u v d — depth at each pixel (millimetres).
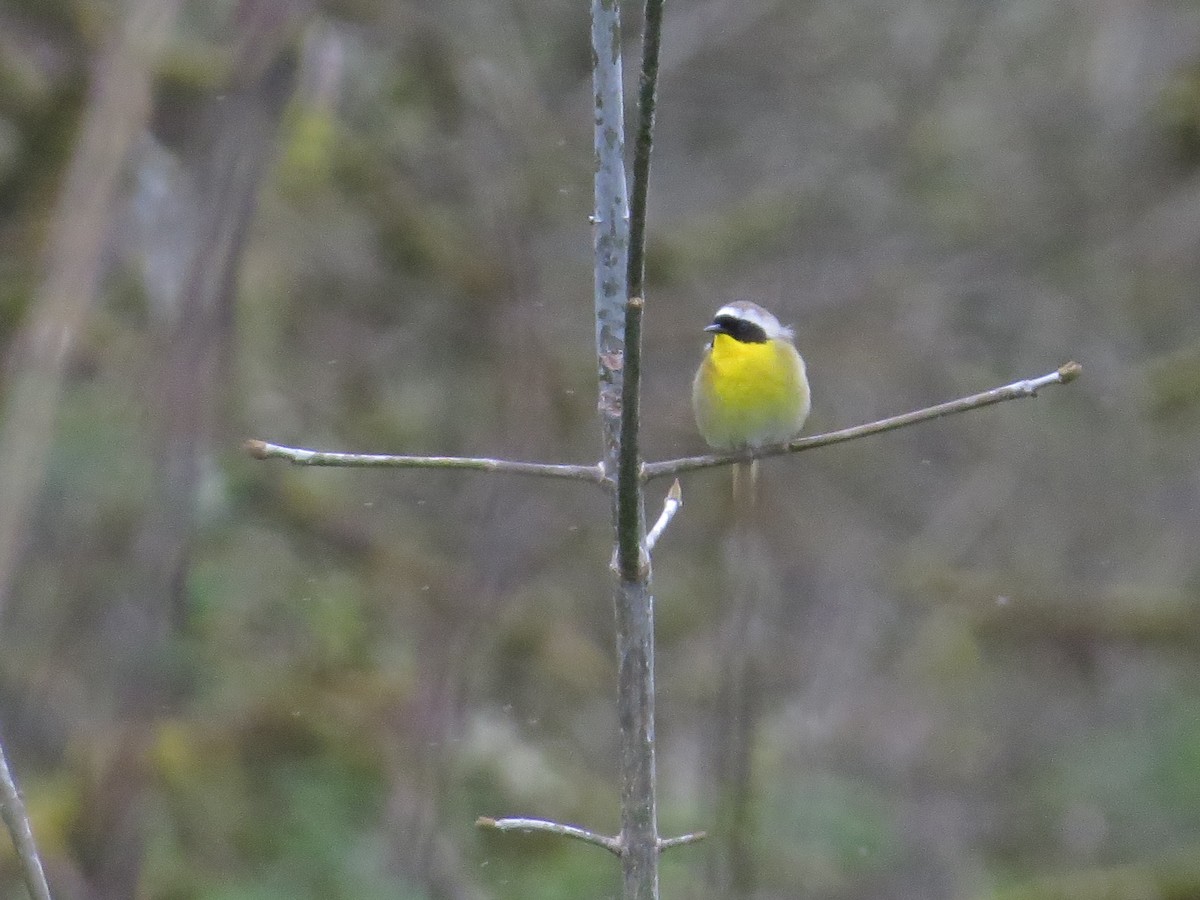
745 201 16203
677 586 14414
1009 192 16719
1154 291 17312
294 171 11867
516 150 13055
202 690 11945
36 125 12430
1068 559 16516
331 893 10984
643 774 5070
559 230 14570
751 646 7355
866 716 14516
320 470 13250
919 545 16094
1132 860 14516
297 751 11961
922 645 15148
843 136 16250
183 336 7559
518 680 13547
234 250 7664
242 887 11000
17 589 11195
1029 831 14680
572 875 11875
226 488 11734
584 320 14398
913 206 16453
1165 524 16688
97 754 9766
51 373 8398
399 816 10883
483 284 13508
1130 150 17062
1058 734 15438
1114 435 16641
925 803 14328
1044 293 16688
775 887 12469
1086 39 16766
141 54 9094
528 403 12141
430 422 13750
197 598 11469
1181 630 15750
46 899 4816
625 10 15406
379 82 13148
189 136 11328
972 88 16812
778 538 14523
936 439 16406
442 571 12984
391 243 13586
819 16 16703
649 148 4457
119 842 8250
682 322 14805
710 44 16250
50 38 12547
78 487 11078
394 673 12477
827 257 15750
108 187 8805
